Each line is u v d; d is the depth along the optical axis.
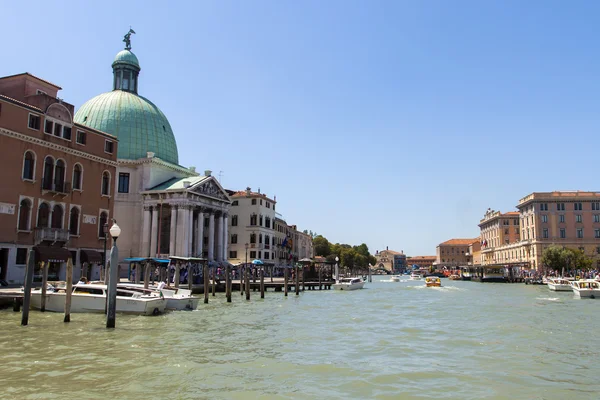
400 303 45.47
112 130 69.00
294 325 26.66
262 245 92.44
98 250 48.50
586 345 20.88
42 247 40.53
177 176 73.50
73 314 28.11
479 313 35.25
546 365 16.81
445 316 32.94
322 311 35.59
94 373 14.63
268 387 13.46
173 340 20.80
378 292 67.00
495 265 112.44
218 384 13.70
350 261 169.75
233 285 57.84
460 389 13.65
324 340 21.64
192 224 69.50
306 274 76.38
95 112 70.06
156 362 16.27
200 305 38.38
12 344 19.09
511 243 125.88
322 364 16.41
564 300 50.16
